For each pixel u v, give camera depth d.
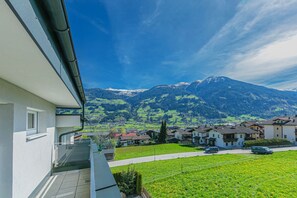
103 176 1.58
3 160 2.33
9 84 2.31
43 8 1.20
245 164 17.34
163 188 11.45
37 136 3.38
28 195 2.94
